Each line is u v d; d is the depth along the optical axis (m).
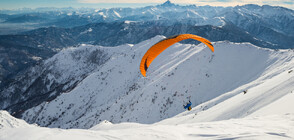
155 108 90.00
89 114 132.12
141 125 47.19
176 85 99.50
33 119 171.62
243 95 34.47
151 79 123.38
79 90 192.88
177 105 87.31
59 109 175.62
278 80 31.47
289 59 91.50
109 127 51.91
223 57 111.56
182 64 114.44
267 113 16.80
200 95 90.69
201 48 133.25
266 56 105.88
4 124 55.31
